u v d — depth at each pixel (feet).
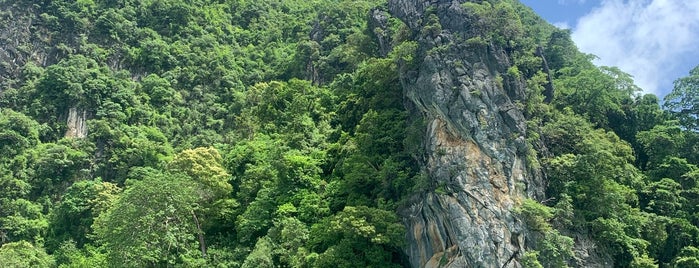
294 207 211.82
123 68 363.97
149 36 383.24
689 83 267.18
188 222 211.00
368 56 297.33
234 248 212.43
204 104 340.59
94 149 295.89
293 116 280.10
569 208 180.65
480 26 218.38
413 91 210.38
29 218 262.06
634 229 189.57
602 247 181.98
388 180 201.16
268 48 401.90
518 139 190.49
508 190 179.83
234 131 313.12
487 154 184.75
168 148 296.71
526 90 211.41
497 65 209.97
